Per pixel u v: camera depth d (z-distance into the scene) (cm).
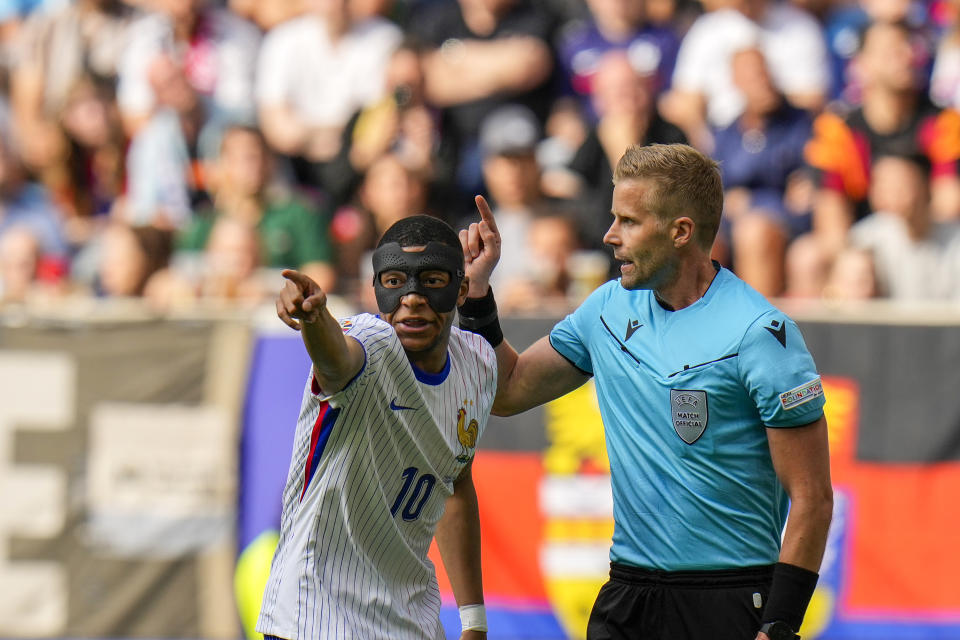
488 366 1158
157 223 2652
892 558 1888
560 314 1931
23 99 2959
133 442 2012
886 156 2464
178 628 1981
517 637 1927
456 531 1212
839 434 1911
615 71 2592
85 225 2772
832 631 1888
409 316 1044
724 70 2734
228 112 2856
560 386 1259
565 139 2686
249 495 1997
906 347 1912
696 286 1151
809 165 2555
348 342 992
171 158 2783
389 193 2525
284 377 2011
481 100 2736
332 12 2870
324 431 1026
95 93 2867
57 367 2025
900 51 2541
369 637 1052
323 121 2838
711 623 1120
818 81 2783
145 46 2869
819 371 1922
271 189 2583
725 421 1115
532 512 1944
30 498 2009
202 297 2397
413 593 1115
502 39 2773
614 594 1173
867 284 2322
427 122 2689
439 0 2930
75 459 2012
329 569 1053
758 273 2381
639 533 1154
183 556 1992
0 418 2020
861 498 1900
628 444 1161
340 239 2556
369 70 2864
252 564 1981
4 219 2666
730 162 2606
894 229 2412
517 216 2489
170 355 2023
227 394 2016
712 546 1124
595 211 2538
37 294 2530
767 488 1133
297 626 1040
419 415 1059
